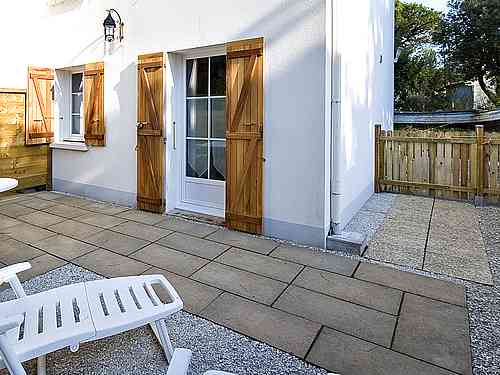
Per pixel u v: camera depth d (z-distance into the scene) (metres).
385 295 2.97
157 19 5.11
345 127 4.58
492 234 4.52
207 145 5.13
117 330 1.94
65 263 3.61
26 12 6.55
